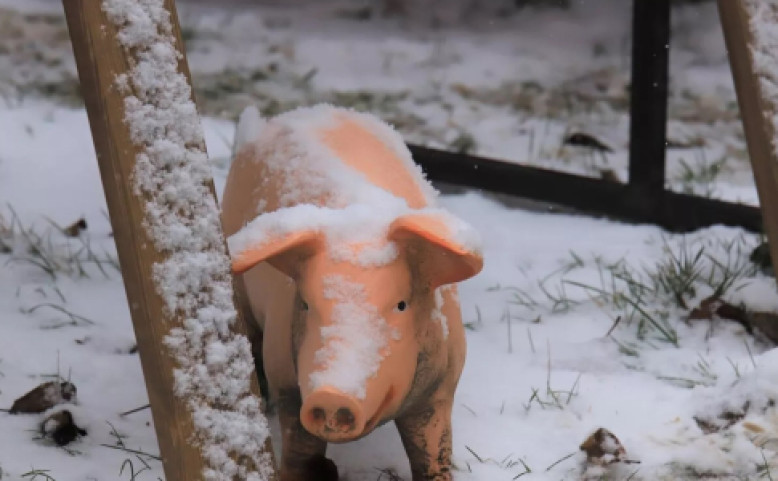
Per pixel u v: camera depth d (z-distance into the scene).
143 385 3.42
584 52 7.23
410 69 6.93
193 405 2.42
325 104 3.29
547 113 6.30
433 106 6.37
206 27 7.51
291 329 2.64
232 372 2.48
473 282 4.25
